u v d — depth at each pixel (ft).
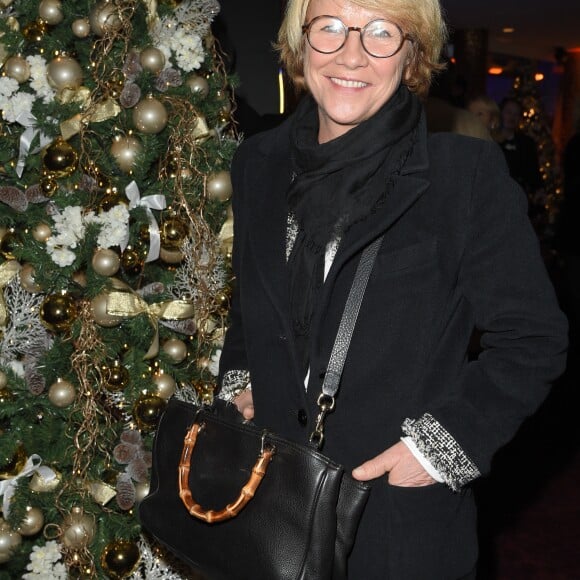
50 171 5.66
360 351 4.26
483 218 4.17
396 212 4.20
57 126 5.72
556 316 4.11
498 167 4.27
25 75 5.71
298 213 4.44
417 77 4.57
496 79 44.98
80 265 5.77
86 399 5.92
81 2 5.82
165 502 4.66
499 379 4.10
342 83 4.33
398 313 4.23
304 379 4.44
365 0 4.18
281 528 4.08
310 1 4.51
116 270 5.72
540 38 39.29
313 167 4.38
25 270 5.73
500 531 10.53
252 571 4.13
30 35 5.83
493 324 4.16
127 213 5.71
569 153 16.72
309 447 4.09
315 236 4.34
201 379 6.48
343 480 4.10
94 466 6.10
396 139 4.28
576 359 17.78
